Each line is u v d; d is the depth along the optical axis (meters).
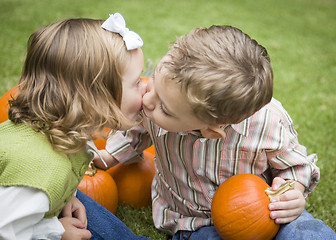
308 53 6.93
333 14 10.81
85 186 2.31
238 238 1.86
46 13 6.93
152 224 2.49
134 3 8.73
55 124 1.60
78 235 1.87
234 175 2.03
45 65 1.61
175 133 2.02
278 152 2.00
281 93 4.88
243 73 1.57
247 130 1.95
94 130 1.66
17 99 1.67
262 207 1.83
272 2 11.42
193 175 2.12
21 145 1.58
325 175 3.12
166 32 6.82
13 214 1.52
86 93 1.61
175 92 1.59
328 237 1.81
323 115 4.36
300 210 1.88
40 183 1.54
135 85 1.73
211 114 1.60
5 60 4.77
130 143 2.39
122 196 2.54
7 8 6.99
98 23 1.71
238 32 1.72
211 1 10.38
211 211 1.96
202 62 1.57
